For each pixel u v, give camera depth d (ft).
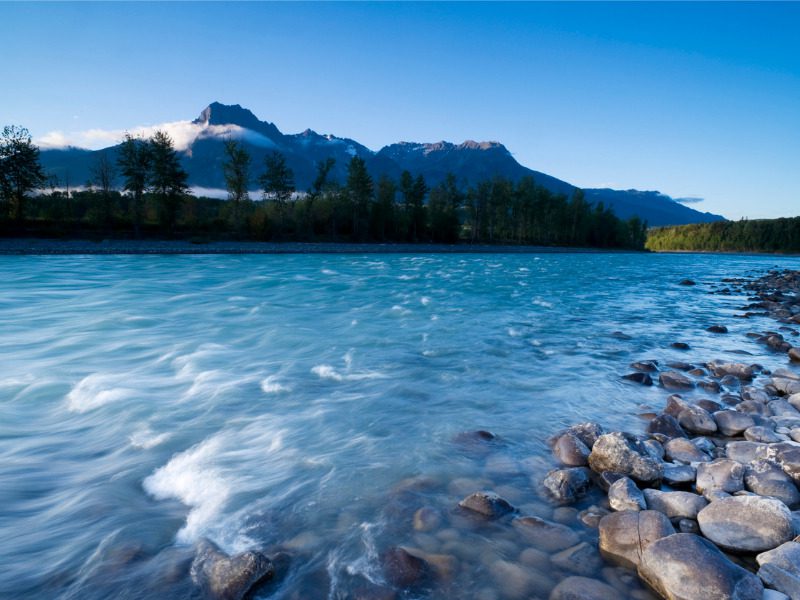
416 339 40.19
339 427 21.70
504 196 338.54
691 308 66.80
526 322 49.90
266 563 11.68
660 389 28.37
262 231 234.58
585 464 18.47
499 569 12.28
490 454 19.24
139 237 204.13
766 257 362.94
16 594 11.51
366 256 194.49
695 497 15.17
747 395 26.37
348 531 13.82
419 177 297.12
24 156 182.50
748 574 11.20
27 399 24.76
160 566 12.26
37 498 15.76
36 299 59.88
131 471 17.44
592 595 11.29
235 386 26.96
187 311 52.65
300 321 47.62
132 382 27.40
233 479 16.84
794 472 16.69
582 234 399.03
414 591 11.44
